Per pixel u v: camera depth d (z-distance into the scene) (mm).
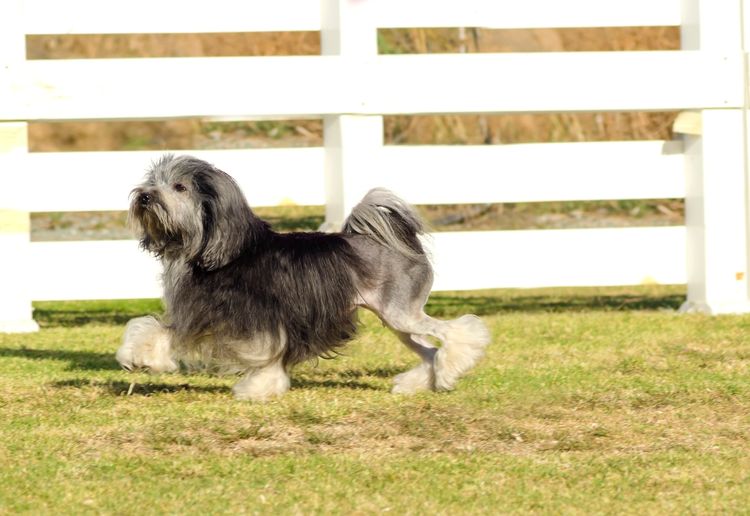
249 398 9211
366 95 14133
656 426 8641
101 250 14352
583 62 14477
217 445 7953
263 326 8992
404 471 7379
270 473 7301
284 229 18547
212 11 14383
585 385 10047
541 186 15055
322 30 14609
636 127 22766
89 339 12984
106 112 13750
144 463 7477
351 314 9461
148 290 14453
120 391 9703
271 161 14562
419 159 14805
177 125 25703
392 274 9516
